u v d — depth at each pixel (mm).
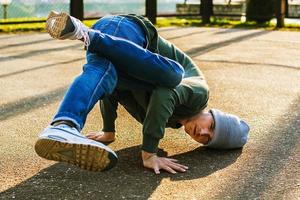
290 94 3982
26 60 5520
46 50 6309
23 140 2795
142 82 2330
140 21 2477
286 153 2592
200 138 2486
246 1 10906
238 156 2539
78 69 5039
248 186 2174
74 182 2201
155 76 2254
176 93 2328
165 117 2312
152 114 2307
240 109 3494
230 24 10297
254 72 4918
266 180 2240
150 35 2494
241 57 5820
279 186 2176
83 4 9273
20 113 3375
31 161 2457
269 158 2516
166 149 2639
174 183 2197
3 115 3318
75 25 2055
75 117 2006
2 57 5695
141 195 2074
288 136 2879
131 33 2389
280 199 2047
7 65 5184
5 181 2213
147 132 2328
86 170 2197
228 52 6207
